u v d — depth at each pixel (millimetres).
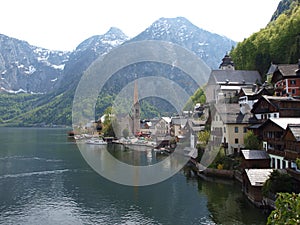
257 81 106375
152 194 48656
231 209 40656
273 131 51781
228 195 47000
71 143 133750
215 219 37500
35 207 44188
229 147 64938
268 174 42344
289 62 109125
